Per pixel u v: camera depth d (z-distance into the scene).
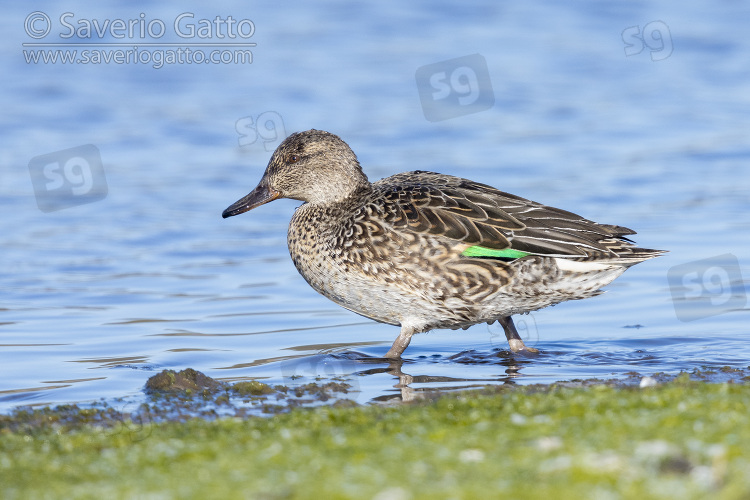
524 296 11.39
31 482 6.54
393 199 11.70
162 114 24.33
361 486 5.94
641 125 24.02
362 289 11.66
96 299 14.27
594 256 11.18
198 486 6.17
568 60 28.83
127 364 11.27
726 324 12.80
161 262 16.27
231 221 18.47
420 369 11.11
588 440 6.61
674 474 5.88
